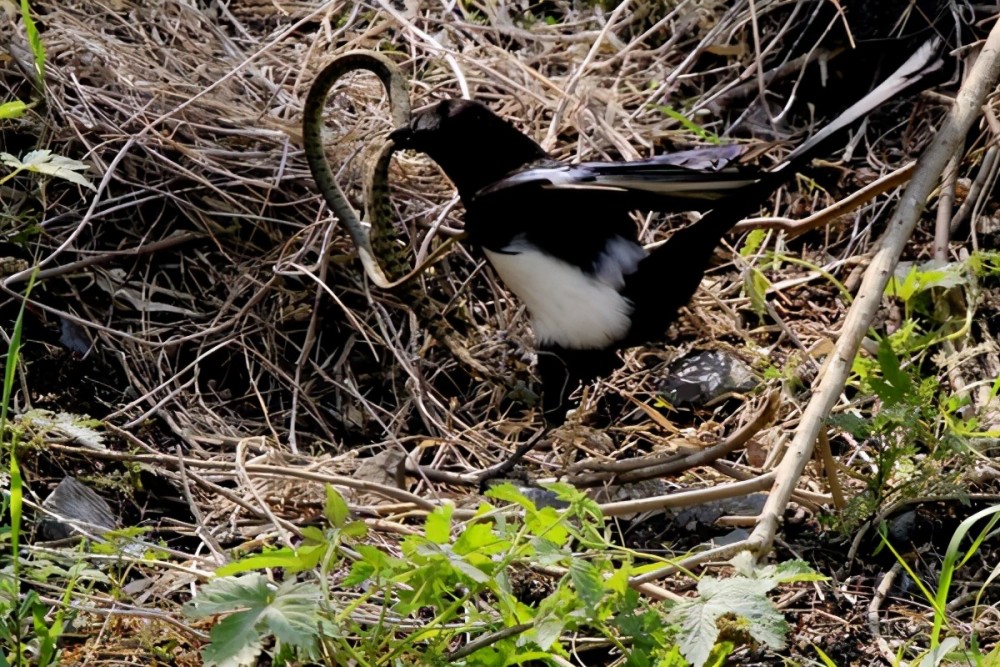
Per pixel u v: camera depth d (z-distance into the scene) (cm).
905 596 619
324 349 809
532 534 514
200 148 861
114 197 839
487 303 840
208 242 843
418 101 941
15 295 761
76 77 888
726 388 779
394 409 786
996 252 803
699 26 1012
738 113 972
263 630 467
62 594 563
